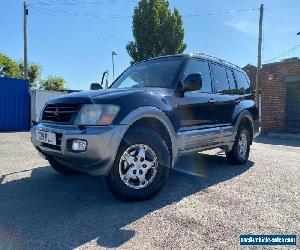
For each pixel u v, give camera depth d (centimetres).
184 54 501
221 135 520
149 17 2466
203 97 489
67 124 371
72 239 284
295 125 1572
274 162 657
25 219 327
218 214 346
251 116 622
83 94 390
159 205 370
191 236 291
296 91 1566
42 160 632
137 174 378
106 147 346
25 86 1628
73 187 440
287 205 379
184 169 559
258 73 1880
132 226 312
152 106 391
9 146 850
